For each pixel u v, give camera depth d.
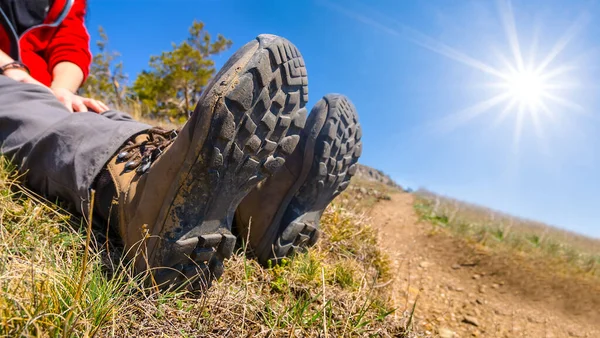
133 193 1.08
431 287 2.83
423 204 8.85
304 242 1.58
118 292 0.93
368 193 4.57
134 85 15.85
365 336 1.24
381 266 2.25
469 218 6.81
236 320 1.08
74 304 0.75
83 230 1.24
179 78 15.26
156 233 1.00
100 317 0.84
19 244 1.03
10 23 1.79
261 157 1.03
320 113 1.38
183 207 0.97
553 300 3.07
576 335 2.50
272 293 1.37
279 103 0.98
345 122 1.42
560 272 3.82
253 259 1.51
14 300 0.73
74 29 2.13
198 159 0.91
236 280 1.33
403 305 2.17
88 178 1.18
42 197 1.32
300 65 1.01
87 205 1.19
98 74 10.66
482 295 2.92
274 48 0.91
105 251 1.19
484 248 4.29
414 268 3.29
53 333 0.73
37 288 0.81
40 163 1.29
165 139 1.24
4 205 1.18
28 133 1.29
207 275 1.12
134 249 1.08
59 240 1.13
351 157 1.54
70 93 1.76
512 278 3.39
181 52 15.60
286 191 1.44
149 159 1.11
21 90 1.39
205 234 1.04
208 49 16.42
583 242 8.42
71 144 1.23
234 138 0.93
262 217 1.46
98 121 1.28
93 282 0.90
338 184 1.56
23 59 1.88
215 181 0.96
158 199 0.99
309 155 1.39
